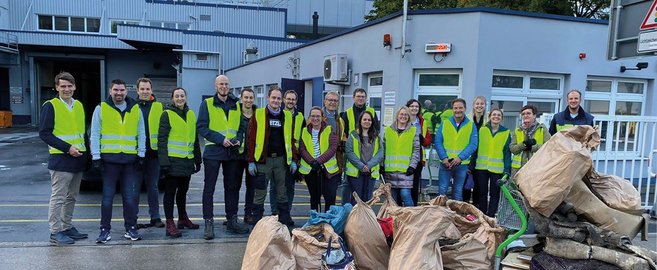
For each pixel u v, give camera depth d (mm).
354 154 5348
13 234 5203
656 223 5770
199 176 10031
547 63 8305
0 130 22422
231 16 27312
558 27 8289
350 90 10359
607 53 4922
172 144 5078
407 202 5492
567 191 3064
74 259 4395
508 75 8266
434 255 3262
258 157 5176
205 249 4797
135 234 5039
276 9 27734
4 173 9898
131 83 27422
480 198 5871
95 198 7328
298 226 5781
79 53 26547
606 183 3369
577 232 3146
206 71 22672
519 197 3465
